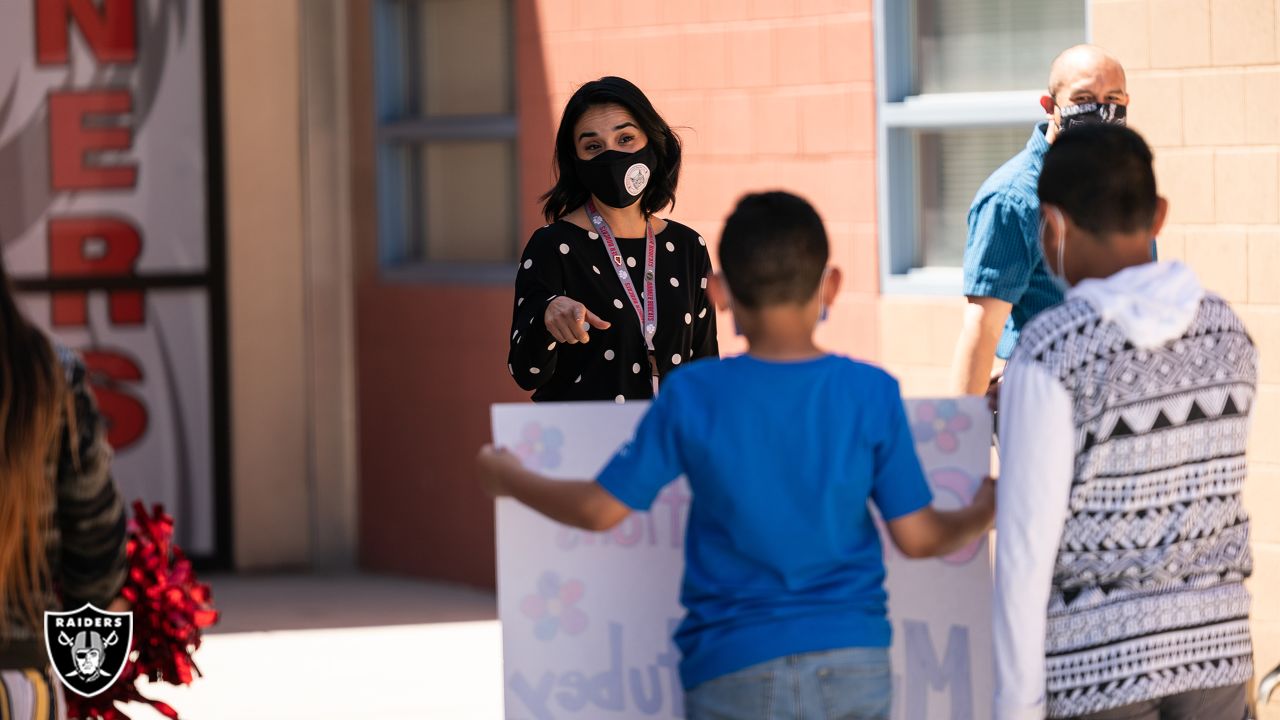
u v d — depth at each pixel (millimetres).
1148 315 4871
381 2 13359
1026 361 4922
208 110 13500
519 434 5824
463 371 12977
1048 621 4965
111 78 13438
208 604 5961
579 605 5922
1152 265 5027
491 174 13055
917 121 10398
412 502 13422
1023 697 4930
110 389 13625
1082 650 4906
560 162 7543
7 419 4668
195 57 13477
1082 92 7469
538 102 12234
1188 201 8977
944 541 5176
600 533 5906
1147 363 4859
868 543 5094
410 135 13273
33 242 13477
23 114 13414
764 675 4848
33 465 4703
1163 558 4879
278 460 13781
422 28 13336
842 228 10781
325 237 13680
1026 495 4879
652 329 7383
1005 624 4945
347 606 12578
